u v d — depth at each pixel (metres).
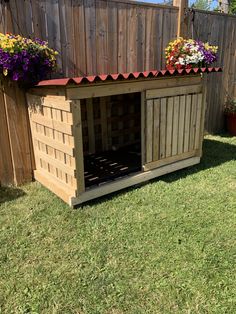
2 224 2.50
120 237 2.31
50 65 2.92
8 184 3.24
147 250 2.16
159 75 3.00
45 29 3.05
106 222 2.52
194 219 2.55
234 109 5.26
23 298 1.77
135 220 2.54
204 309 1.69
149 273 1.95
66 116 2.55
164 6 3.95
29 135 3.26
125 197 2.96
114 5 3.49
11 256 2.12
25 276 1.94
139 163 3.71
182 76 3.28
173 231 2.38
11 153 3.18
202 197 2.94
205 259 2.06
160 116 3.22
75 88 2.47
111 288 1.83
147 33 3.90
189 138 3.63
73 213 2.66
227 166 3.76
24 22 2.91
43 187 3.20
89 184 2.99
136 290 1.81
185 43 3.88
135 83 2.90
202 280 1.88
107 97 4.14
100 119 4.15
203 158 4.05
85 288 1.83
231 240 2.27
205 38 4.68
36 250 2.18
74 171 2.66
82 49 3.38
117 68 3.75
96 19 3.39
